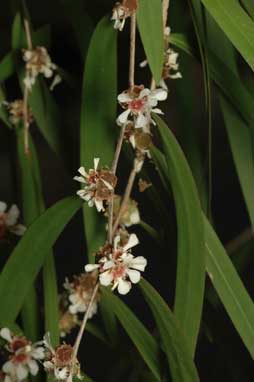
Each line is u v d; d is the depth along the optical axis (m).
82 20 0.35
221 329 0.34
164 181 0.31
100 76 0.32
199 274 0.29
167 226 0.33
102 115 0.31
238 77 0.31
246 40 0.28
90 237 0.32
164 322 0.29
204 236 0.29
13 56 0.35
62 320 0.34
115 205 0.31
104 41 0.31
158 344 0.30
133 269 0.28
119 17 0.28
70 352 0.29
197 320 0.29
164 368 0.30
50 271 0.32
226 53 0.31
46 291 0.31
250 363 0.36
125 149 0.33
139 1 0.28
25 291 0.30
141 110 0.28
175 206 0.29
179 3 0.34
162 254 0.34
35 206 0.34
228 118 0.31
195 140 0.33
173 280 0.33
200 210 0.29
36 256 0.30
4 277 0.30
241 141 0.31
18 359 0.30
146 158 0.33
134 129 0.29
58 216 0.30
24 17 0.34
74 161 0.35
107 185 0.28
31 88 0.34
